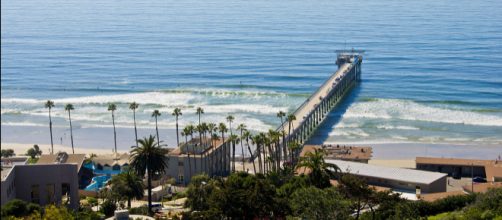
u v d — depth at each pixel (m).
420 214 101.06
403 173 143.25
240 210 90.50
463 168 163.12
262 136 159.88
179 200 137.62
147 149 125.75
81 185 161.12
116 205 120.31
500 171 152.88
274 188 101.31
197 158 163.12
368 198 88.94
